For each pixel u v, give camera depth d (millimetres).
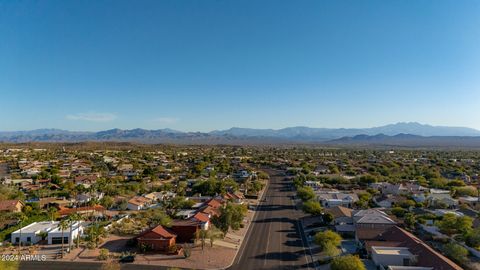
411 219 92750
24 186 156500
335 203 123625
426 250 65938
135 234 87750
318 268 67562
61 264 67750
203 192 147000
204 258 71812
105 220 101375
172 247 74812
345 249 77750
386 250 68875
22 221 91500
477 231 75750
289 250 78188
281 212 118250
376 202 125562
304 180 181625
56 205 120562
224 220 88000
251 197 144125
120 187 150375
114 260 69938
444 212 101000
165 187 156625
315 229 93625
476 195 133125
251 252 76812
